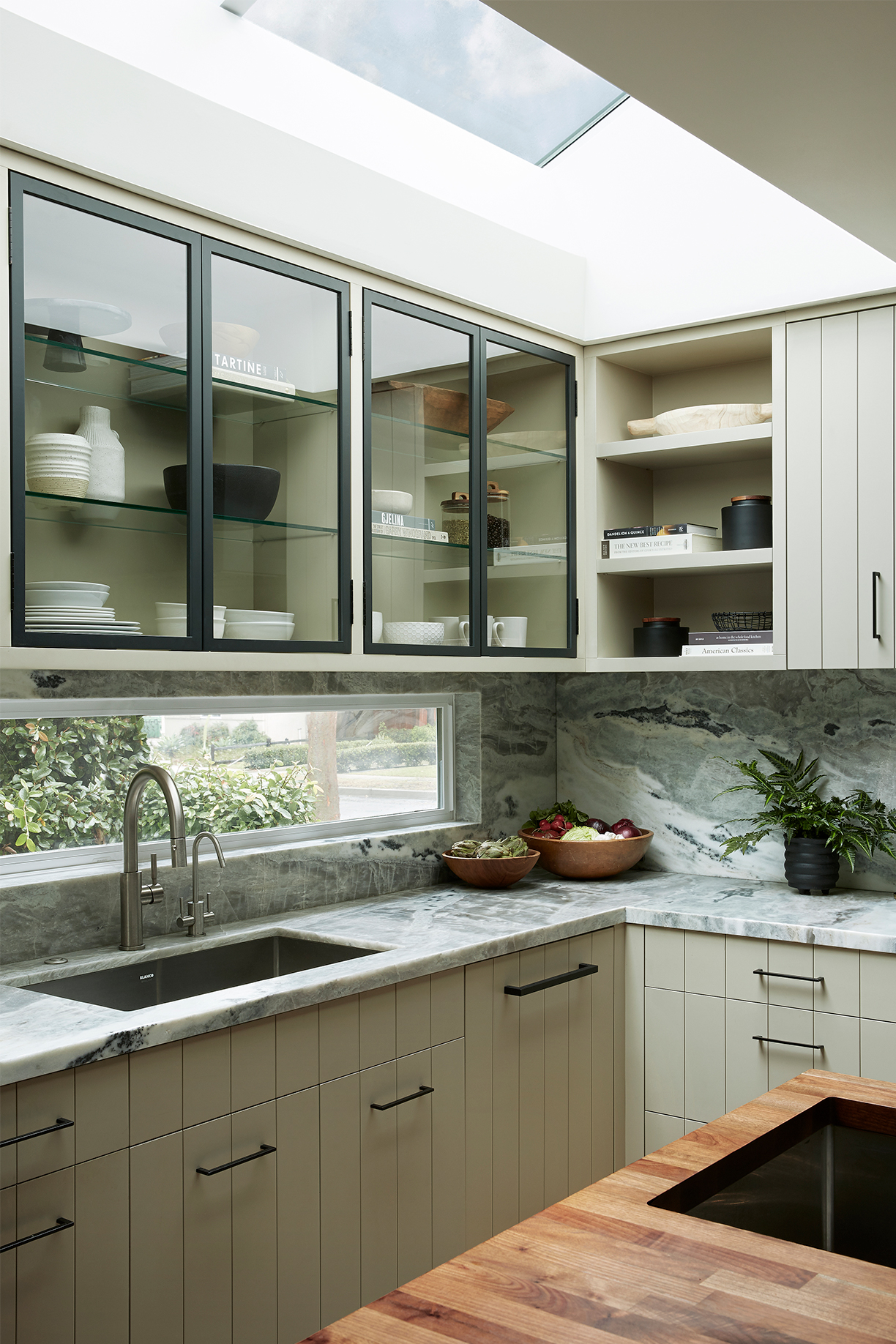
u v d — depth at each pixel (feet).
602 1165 10.07
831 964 9.31
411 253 9.45
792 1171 4.77
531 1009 9.24
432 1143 8.23
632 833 11.89
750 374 11.89
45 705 8.45
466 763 12.10
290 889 9.90
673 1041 10.13
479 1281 3.57
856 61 5.63
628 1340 3.21
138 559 7.47
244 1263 6.83
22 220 6.83
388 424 9.34
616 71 5.78
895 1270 3.62
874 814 10.84
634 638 11.57
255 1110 6.92
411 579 9.53
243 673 9.57
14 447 6.74
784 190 7.18
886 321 9.93
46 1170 5.81
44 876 8.28
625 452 11.43
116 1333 6.11
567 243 11.60
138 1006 8.24
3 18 6.70
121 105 7.31
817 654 10.24
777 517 10.46
